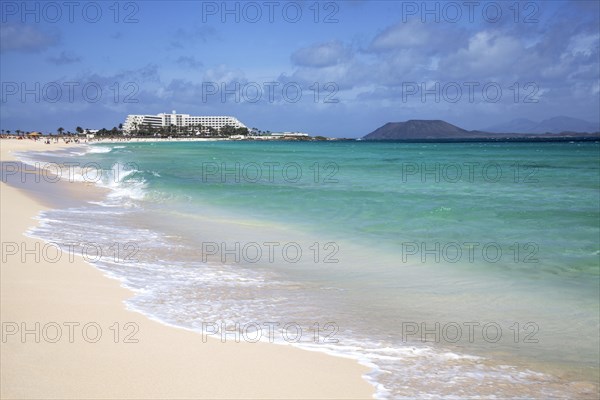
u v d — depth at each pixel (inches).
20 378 199.0
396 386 207.6
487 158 2258.9
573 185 1031.0
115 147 4407.0
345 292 342.6
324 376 213.9
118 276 363.9
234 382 204.2
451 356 241.3
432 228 571.8
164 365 217.2
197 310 297.7
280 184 1059.9
